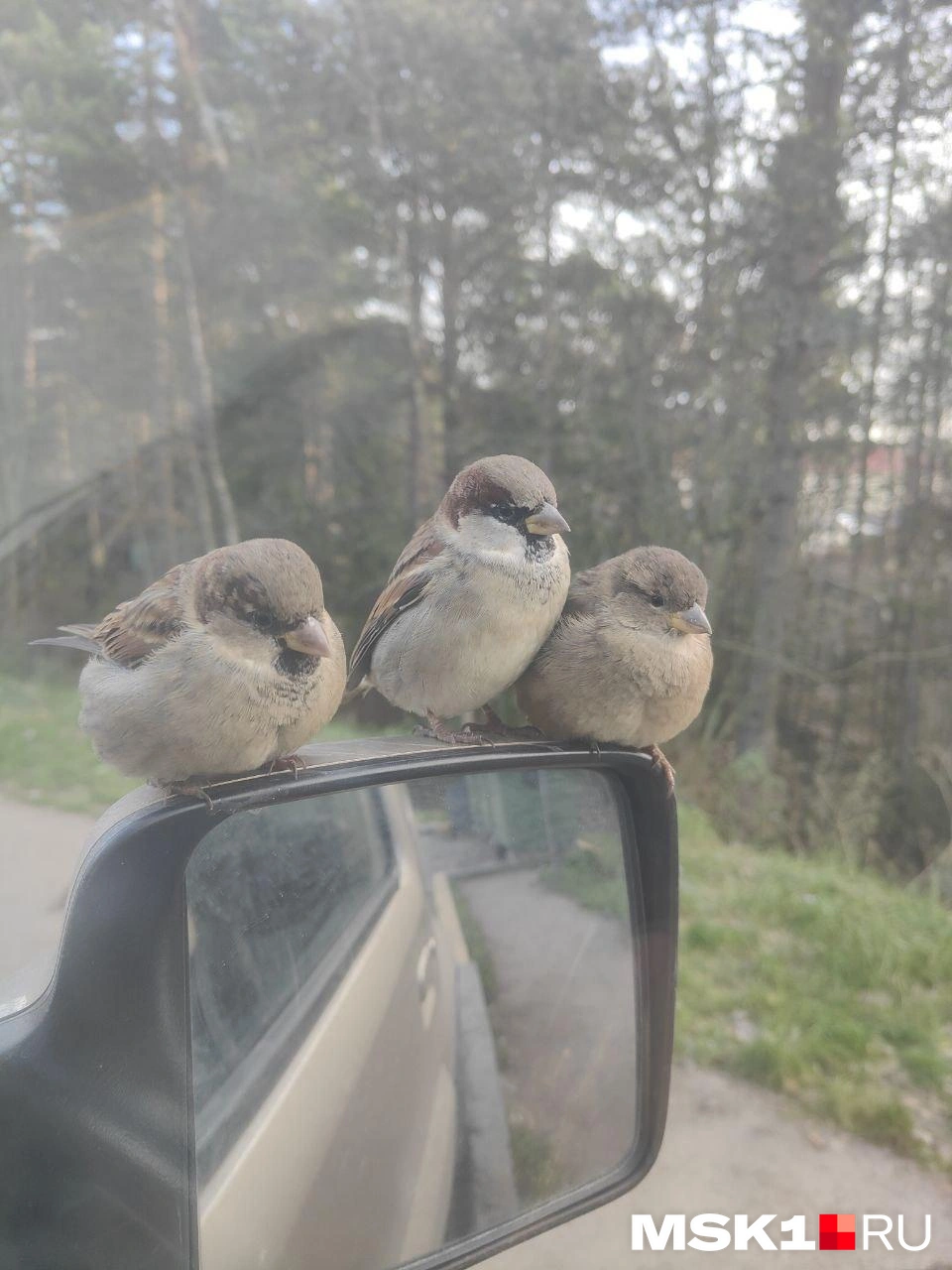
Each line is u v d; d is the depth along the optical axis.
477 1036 0.32
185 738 0.24
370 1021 0.28
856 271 1.57
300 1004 0.25
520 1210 0.30
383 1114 0.28
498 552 0.34
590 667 0.33
